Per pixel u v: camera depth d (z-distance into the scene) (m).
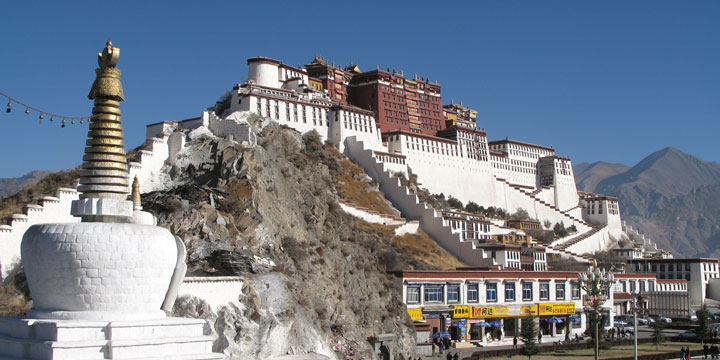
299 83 181.88
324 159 159.62
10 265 82.38
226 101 161.88
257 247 90.56
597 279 93.31
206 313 75.69
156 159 110.69
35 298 52.34
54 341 48.25
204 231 88.69
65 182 103.62
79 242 50.34
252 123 137.25
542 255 169.75
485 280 120.94
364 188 164.50
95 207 53.59
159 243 52.75
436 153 198.25
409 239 153.75
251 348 75.75
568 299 136.62
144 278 51.97
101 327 49.94
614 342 120.88
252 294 81.06
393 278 110.31
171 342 52.62
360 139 177.50
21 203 96.44
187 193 94.75
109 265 50.75
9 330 52.84
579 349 112.69
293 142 150.25
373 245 123.62
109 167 55.47
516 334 124.50
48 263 50.69
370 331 96.44
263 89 162.50
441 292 114.50
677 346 120.75
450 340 110.19
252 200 96.81
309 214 110.56
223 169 104.12
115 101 56.41
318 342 84.00
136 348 50.53
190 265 84.00
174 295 55.41
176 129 127.31
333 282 97.31
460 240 155.88
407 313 106.50
